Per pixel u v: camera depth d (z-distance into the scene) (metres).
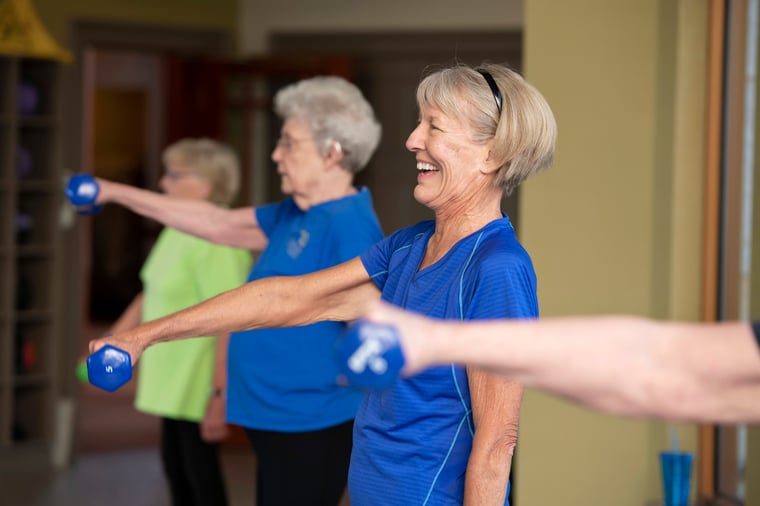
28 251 6.66
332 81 3.21
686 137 3.74
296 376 3.11
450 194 2.09
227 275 4.14
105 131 15.62
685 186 3.74
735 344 1.13
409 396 2.04
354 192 3.26
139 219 14.70
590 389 1.13
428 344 1.09
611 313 3.95
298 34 7.81
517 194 7.57
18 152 6.68
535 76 4.16
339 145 3.14
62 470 6.67
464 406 2.04
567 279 4.07
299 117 3.16
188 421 4.27
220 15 7.75
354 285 2.24
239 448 7.35
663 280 3.79
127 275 14.65
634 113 3.89
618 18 3.91
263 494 3.22
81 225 7.13
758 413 1.13
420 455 2.05
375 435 2.10
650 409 1.14
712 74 3.71
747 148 3.69
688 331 1.15
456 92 2.07
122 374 1.92
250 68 7.59
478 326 1.12
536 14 4.14
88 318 14.42
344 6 7.75
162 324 2.09
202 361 4.23
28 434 6.82
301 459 3.14
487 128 2.06
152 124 14.75
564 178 4.07
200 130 7.64
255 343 3.16
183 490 4.43
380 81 7.73
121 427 7.96
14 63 6.57
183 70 7.64
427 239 2.18
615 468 3.96
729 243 3.73
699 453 3.80
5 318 6.56
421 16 7.66
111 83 14.36
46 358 6.80
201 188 4.48
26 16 6.54
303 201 3.19
